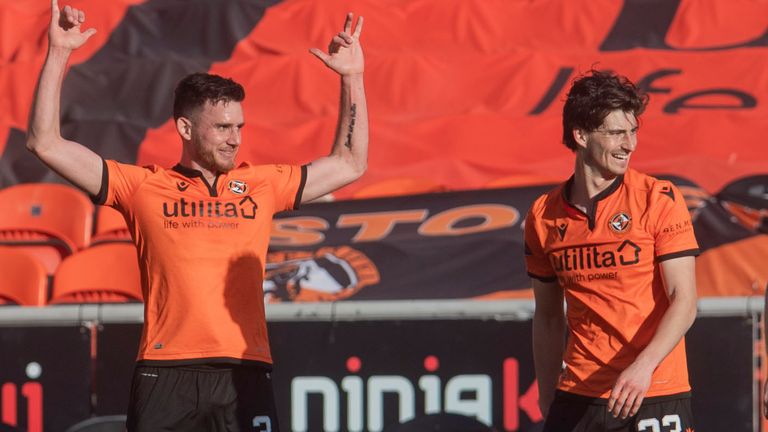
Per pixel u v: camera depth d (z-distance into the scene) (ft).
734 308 59.11
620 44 109.70
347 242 78.69
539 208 41.57
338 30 113.91
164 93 107.14
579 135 39.50
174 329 39.91
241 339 40.22
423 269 74.90
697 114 96.63
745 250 74.02
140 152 98.53
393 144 98.48
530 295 71.46
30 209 92.79
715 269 73.51
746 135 94.22
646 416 39.27
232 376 40.34
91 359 65.10
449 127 98.99
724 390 59.06
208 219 40.42
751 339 58.90
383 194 91.09
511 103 104.22
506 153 97.60
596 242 39.50
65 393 65.16
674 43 108.68
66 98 107.04
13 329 65.62
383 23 114.83
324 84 107.86
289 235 80.53
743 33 108.37
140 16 116.37
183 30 115.24
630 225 39.11
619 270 39.19
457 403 61.98
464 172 94.73
